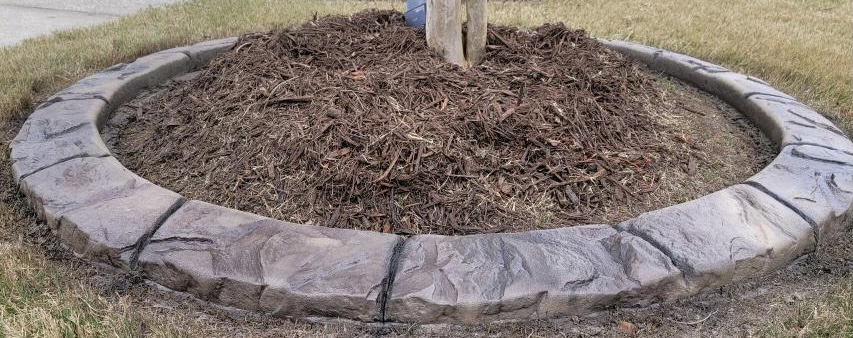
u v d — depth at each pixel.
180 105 3.72
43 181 2.87
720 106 4.23
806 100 4.47
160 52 4.69
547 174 2.97
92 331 2.14
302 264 2.30
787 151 3.28
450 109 3.12
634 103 3.68
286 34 3.81
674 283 2.35
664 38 5.65
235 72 3.65
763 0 7.44
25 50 5.04
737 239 2.50
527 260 2.34
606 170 3.06
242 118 3.26
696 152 3.47
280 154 2.99
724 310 2.38
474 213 2.74
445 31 3.55
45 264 2.53
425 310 2.20
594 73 3.62
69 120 3.43
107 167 2.96
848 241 2.85
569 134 3.15
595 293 2.26
